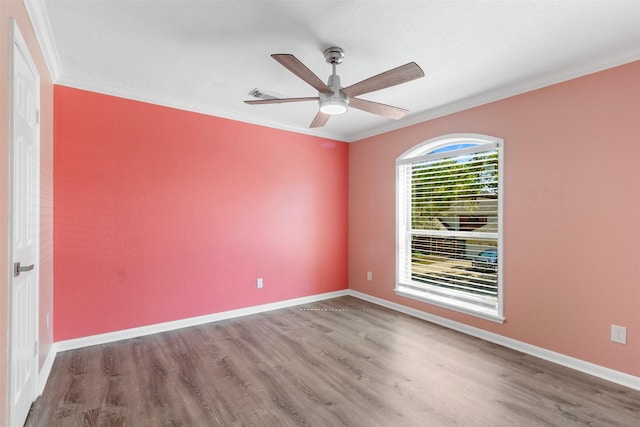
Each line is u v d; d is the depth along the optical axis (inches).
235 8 75.0
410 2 72.7
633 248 92.0
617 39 86.1
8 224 59.1
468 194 135.9
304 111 147.3
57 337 110.7
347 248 195.0
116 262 121.7
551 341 108.5
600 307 97.9
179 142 135.7
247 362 105.8
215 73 109.3
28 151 75.5
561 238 106.4
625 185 93.4
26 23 71.9
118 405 81.7
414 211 160.6
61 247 111.2
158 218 130.6
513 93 118.6
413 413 79.4
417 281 158.6
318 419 76.9
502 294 121.4
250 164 155.8
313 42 89.8
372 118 154.8
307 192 177.0
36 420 75.4
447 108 139.3
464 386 91.9
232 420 76.4
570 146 104.3
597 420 76.9
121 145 122.5
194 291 139.9
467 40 87.9
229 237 149.4
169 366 102.6
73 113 113.4
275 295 165.2
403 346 119.6
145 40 89.0
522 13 76.0
